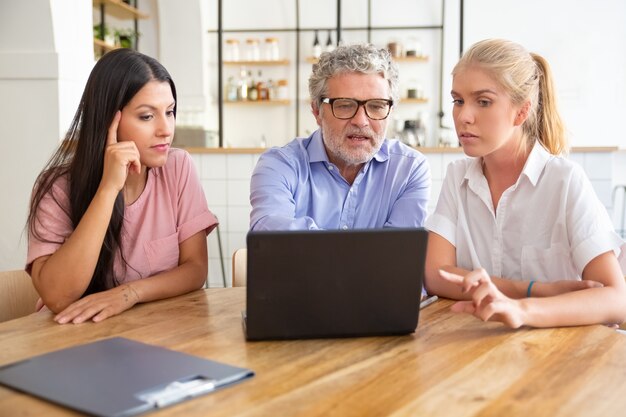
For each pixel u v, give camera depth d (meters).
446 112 6.78
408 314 1.18
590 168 3.90
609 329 1.25
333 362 1.06
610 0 6.47
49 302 1.48
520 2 6.60
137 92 1.53
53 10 3.14
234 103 6.97
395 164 1.94
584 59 6.54
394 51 6.70
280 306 1.15
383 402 0.90
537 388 0.95
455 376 1.00
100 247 1.49
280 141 7.08
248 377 0.99
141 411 0.85
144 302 1.51
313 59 6.87
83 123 1.56
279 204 1.78
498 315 1.21
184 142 5.10
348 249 1.13
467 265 1.63
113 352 1.08
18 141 3.20
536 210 1.55
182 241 1.76
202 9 6.58
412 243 1.14
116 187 1.48
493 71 1.40
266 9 6.98
